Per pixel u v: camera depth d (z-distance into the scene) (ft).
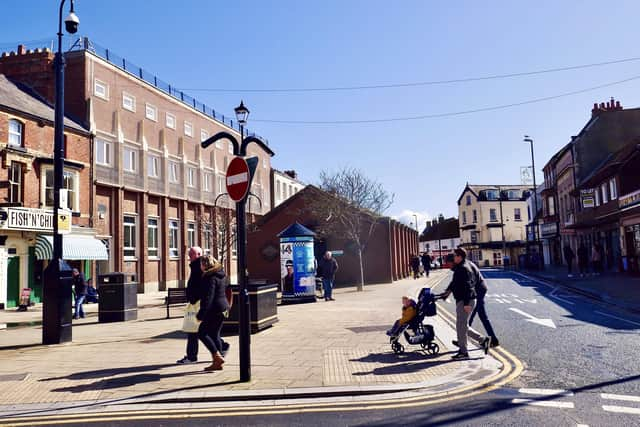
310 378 23.22
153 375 24.85
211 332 26.23
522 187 271.49
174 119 119.34
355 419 17.74
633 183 88.28
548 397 19.66
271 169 175.52
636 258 85.97
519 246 252.62
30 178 76.33
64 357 30.37
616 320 39.22
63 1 38.55
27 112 76.23
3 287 71.05
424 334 28.07
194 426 17.40
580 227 125.29
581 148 126.82
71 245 78.64
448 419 17.40
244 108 32.89
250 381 22.94
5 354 32.12
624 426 16.22
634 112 126.00
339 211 98.68
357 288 84.43
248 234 110.83
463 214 273.33
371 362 26.48
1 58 92.58
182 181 120.47
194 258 27.99
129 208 101.04
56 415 19.13
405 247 134.41
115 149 96.99
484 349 28.02
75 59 91.61
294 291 63.98
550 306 49.85
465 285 27.27
